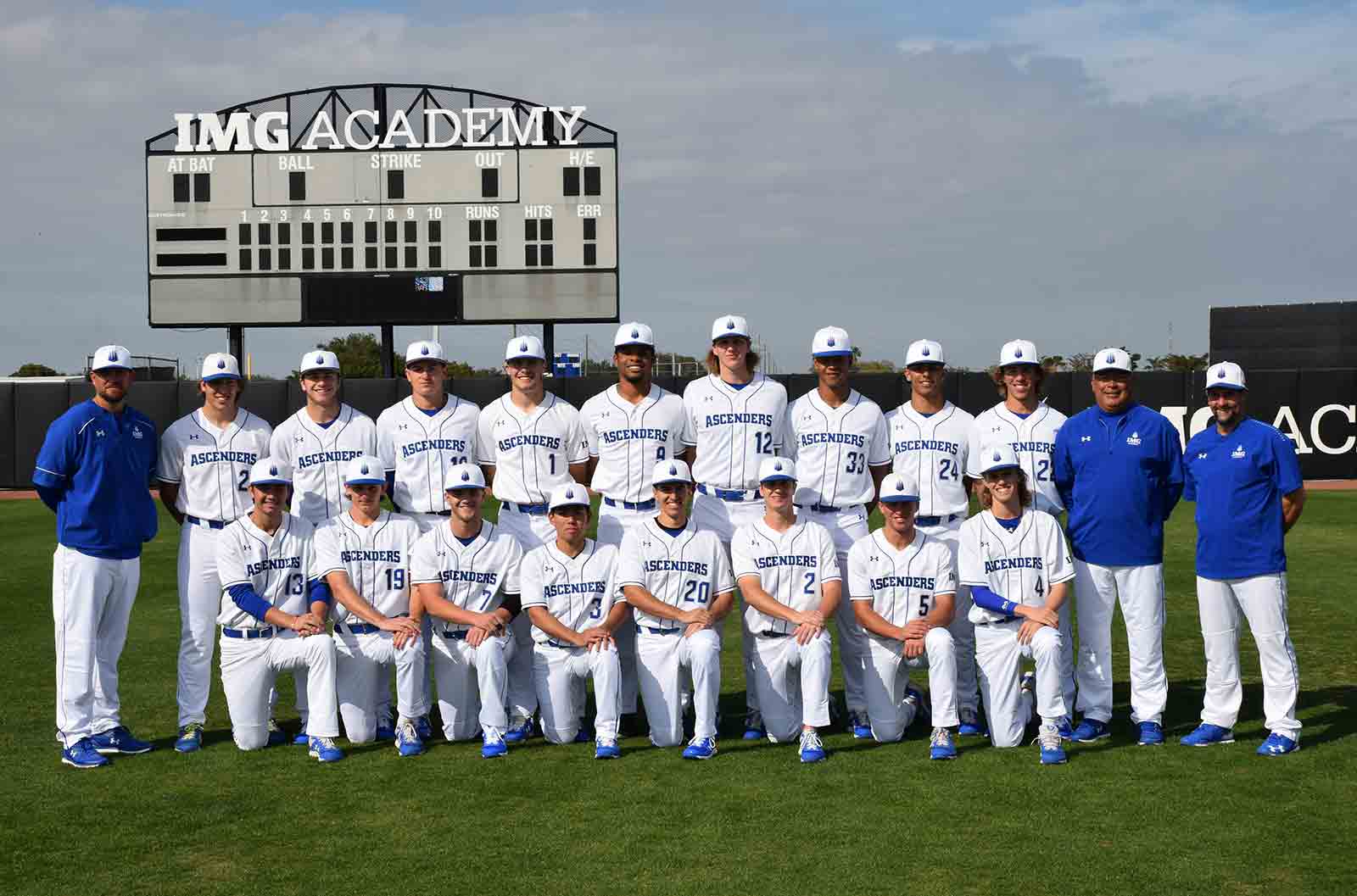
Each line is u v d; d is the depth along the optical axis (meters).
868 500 7.28
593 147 23.05
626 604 6.77
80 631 6.47
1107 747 6.58
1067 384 23.25
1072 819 5.39
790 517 6.81
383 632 6.84
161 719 7.43
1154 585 6.64
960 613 7.05
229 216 23.34
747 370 7.37
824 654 6.48
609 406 7.30
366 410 23.45
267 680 6.72
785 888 4.65
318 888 4.73
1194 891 4.57
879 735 6.77
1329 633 9.45
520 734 6.95
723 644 9.83
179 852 5.13
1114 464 6.64
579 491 6.79
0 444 24.42
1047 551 6.70
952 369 24.00
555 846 5.14
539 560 6.78
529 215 23.17
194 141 23.33
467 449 7.44
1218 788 5.78
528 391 7.35
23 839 5.30
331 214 23.28
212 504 6.95
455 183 23.20
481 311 23.36
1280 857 4.90
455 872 4.86
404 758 6.56
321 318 23.44
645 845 5.14
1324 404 23.42
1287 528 6.41
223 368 6.98
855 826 5.34
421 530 7.39
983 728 7.07
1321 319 25.73
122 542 6.63
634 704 7.26
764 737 6.94
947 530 7.26
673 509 6.72
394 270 23.31
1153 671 6.66
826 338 7.12
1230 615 6.48
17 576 13.09
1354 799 5.58
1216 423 6.53
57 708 7.14
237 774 6.27
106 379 6.59
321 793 5.93
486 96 23.16
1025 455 7.39
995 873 4.77
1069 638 7.11
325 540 6.86
